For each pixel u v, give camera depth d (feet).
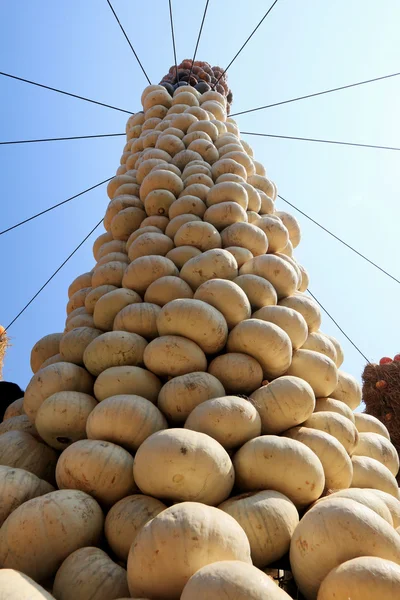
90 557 7.92
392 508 9.93
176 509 7.33
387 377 23.77
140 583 6.88
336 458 10.83
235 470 9.82
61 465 9.76
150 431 10.53
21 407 15.70
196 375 11.55
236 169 21.72
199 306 12.64
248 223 18.07
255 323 12.72
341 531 7.39
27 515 8.24
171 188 20.26
